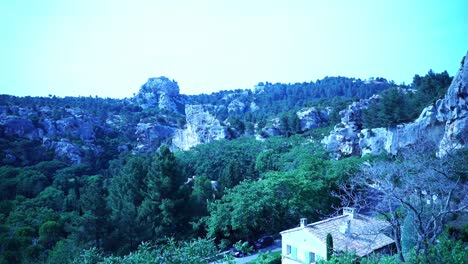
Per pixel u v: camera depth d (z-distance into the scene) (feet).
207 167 302.04
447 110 199.82
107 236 143.74
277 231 164.25
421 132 217.56
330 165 195.42
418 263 59.11
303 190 159.74
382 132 261.24
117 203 177.17
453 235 92.53
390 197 74.49
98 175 327.88
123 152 464.65
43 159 383.24
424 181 82.79
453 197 91.40
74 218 157.89
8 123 413.59
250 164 282.56
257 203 151.53
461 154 120.06
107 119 620.08
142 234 153.79
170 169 173.17
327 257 94.89
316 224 112.68
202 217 167.84
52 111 511.81
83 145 439.63
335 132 310.65
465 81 178.50
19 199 230.48
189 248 62.69
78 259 73.10
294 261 112.37
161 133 606.96
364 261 66.13
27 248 138.31
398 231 72.79
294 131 397.39
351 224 111.45
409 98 299.38
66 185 281.54
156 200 168.04
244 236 161.27
